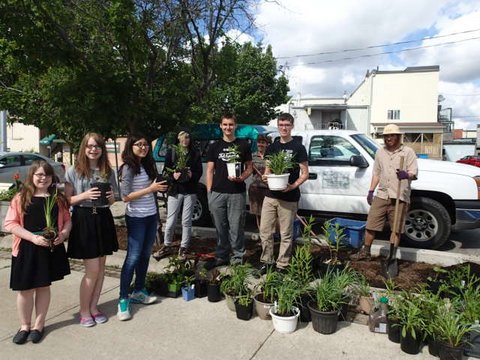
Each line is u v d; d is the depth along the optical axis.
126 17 4.97
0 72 6.44
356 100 47.62
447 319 3.14
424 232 6.19
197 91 6.65
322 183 6.85
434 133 36.88
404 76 41.91
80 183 3.59
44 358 3.16
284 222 4.62
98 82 5.23
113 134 6.11
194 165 5.67
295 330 3.59
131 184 3.86
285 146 4.66
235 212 4.92
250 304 3.80
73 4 5.41
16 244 3.34
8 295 4.45
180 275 4.43
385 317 3.52
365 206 6.55
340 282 3.78
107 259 5.50
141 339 3.46
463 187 6.00
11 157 14.02
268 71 20.73
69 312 4.00
